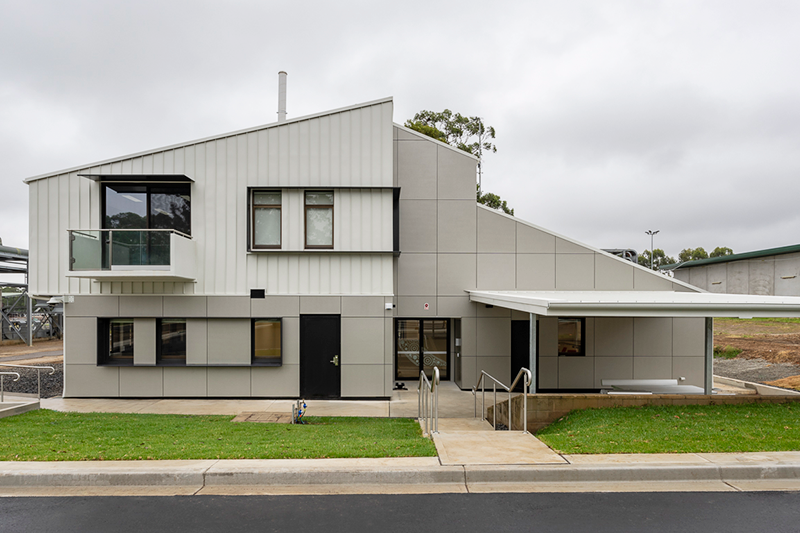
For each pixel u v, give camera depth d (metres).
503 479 5.42
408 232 13.54
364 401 11.63
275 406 10.95
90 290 11.71
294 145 11.74
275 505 4.80
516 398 8.50
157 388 11.68
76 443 6.72
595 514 4.60
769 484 5.30
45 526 4.34
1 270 25.28
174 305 11.70
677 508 4.73
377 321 11.81
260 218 11.85
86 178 11.66
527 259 13.59
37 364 17.72
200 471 5.36
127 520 4.46
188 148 11.70
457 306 13.50
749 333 21.61
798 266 24.67
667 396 8.58
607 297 10.10
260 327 11.88
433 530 4.28
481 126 29.14
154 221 11.81
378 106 11.84
